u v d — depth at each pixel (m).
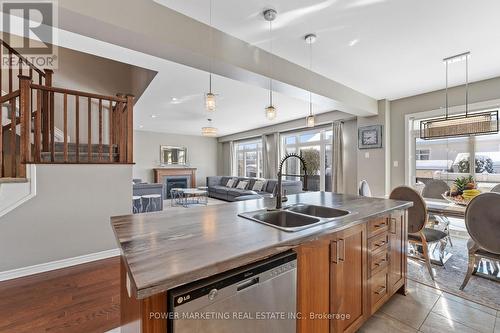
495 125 2.76
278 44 2.66
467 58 3.02
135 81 4.21
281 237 1.21
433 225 3.34
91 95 2.89
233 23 2.28
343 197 2.57
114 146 3.57
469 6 2.06
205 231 1.32
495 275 2.50
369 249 1.75
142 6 1.90
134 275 0.81
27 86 2.54
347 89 4.02
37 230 2.55
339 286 1.48
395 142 4.73
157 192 5.77
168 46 2.09
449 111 4.06
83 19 1.70
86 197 2.82
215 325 0.93
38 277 2.43
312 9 2.09
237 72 2.66
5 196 2.40
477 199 2.12
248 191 7.04
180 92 4.34
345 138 5.79
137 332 0.88
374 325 1.78
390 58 3.02
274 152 7.62
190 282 0.90
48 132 3.41
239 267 1.04
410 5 2.04
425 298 2.12
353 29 2.39
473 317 1.85
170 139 9.49
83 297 2.06
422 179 4.47
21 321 1.74
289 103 5.04
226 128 8.27
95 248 2.86
